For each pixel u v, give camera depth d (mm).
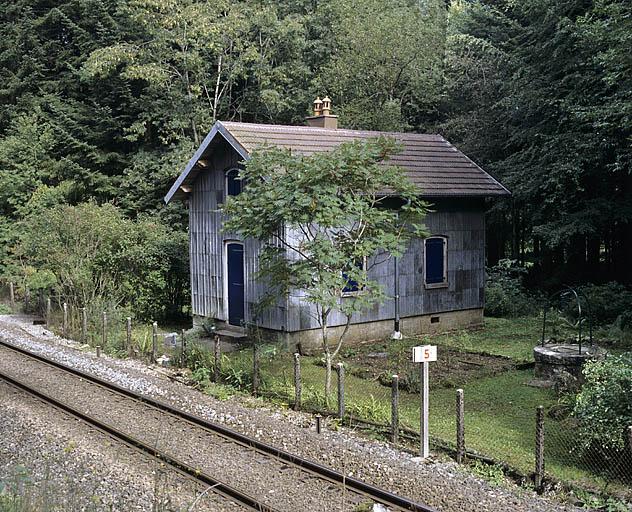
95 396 12562
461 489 8109
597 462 9117
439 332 19453
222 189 18391
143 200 28703
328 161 11641
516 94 24453
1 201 29375
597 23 18656
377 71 31078
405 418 11266
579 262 27375
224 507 7730
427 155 20391
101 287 20281
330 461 9180
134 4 26672
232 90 31609
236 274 18156
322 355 16359
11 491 7590
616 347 16844
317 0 34688
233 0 30125
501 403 12320
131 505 7723
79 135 30078
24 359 15711
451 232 19656
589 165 22672
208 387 13023
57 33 35188
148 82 29281
